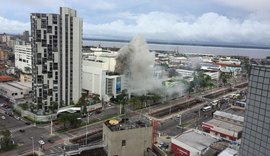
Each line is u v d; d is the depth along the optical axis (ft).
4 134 452.76
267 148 219.00
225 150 362.53
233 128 527.40
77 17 654.53
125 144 281.74
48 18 598.34
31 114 593.83
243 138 239.50
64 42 636.07
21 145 462.19
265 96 217.77
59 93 646.33
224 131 522.06
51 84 627.46
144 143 294.05
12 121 579.07
